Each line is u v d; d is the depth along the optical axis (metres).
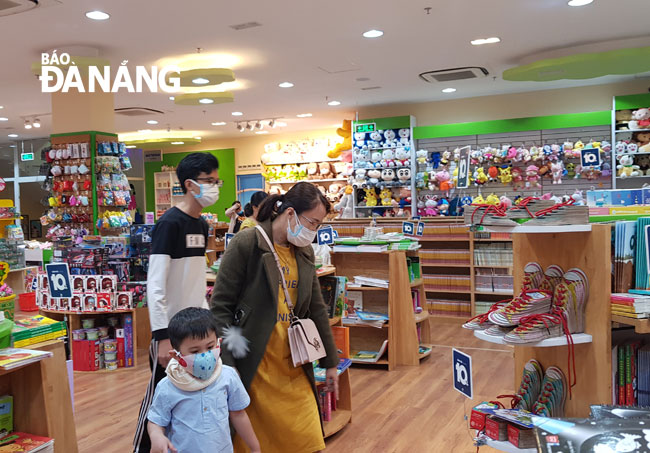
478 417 2.15
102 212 7.58
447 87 9.23
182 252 2.57
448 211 9.80
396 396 4.44
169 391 1.93
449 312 7.84
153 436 1.89
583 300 2.28
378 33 6.17
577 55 6.78
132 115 10.80
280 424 2.22
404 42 6.56
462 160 6.50
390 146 10.38
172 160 15.17
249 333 2.22
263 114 11.23
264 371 2.23
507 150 9.53
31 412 2.51
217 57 7.02
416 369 5.24
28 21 5.43
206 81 7.27
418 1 5.22
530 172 9.40
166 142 13.52
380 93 9.52
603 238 2.21
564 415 2.39
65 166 7.58
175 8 5.19
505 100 10.00
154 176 15.42
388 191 10.47
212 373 1.94
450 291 7.77
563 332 2.26
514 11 5.58
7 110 10.23
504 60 7.59
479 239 7.52
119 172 7.74
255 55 6.94
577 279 2.32
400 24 5.89
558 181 9.30
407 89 9.27
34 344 2.50
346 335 4.02
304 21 5.70
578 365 2.34
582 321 2.30
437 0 5.21
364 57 7.16
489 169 9.63
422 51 6.97
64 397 2.59
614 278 2.26
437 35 6.32
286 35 6.15
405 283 5.36
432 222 8.03
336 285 4.09
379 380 4.89
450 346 6.21
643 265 2.25
